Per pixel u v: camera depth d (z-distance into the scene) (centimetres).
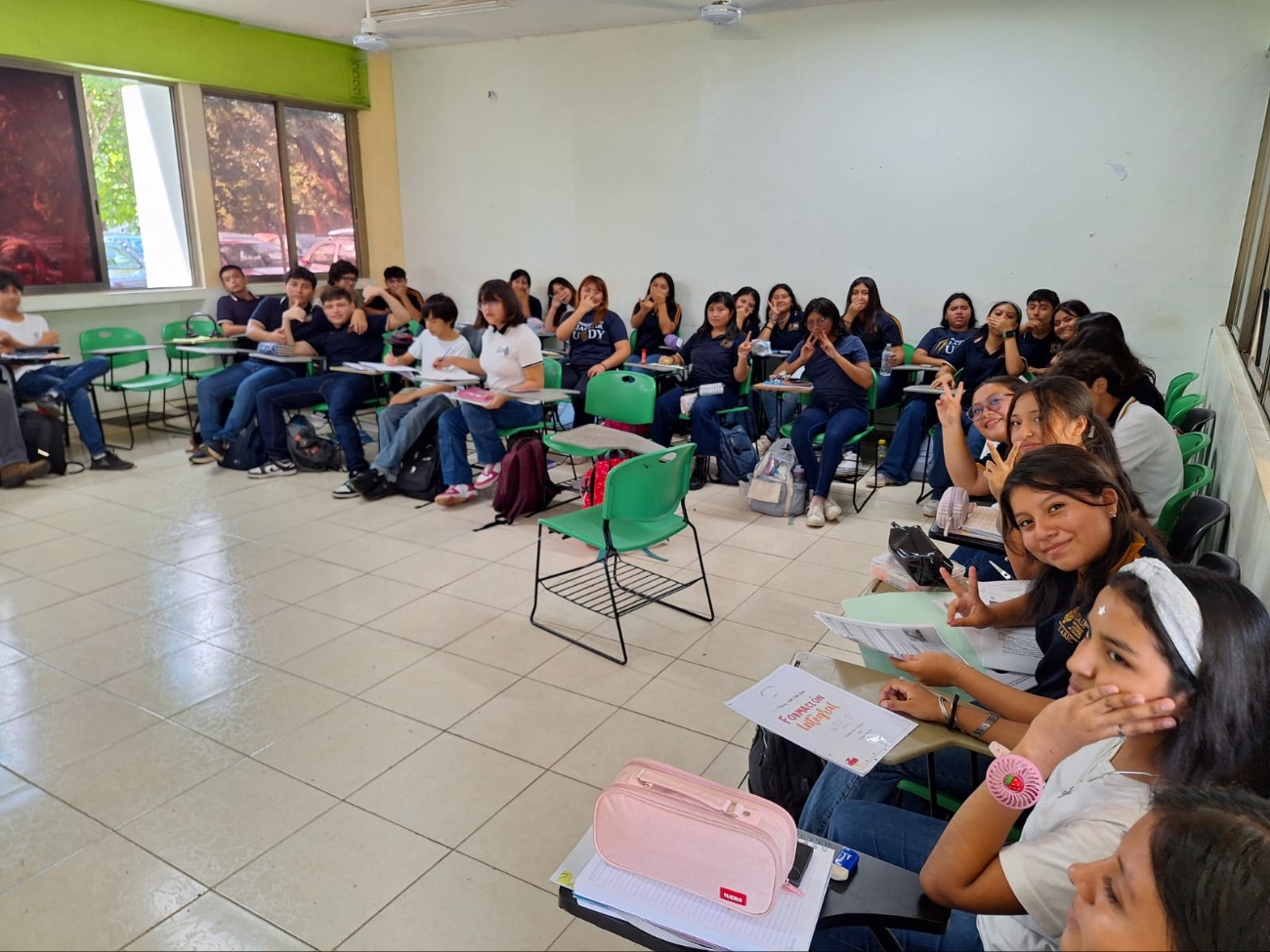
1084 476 142
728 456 492
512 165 680
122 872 186
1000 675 166
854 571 365
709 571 364
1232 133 450
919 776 160
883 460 504
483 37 651
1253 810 78
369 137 737
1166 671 89
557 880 115
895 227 545
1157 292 484
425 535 403
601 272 663
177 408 662
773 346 562
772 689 147
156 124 610
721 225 603
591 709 254
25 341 497
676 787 113
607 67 618
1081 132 483
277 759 227
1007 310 475
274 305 566
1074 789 102
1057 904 94
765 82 564
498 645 293
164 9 582
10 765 223
